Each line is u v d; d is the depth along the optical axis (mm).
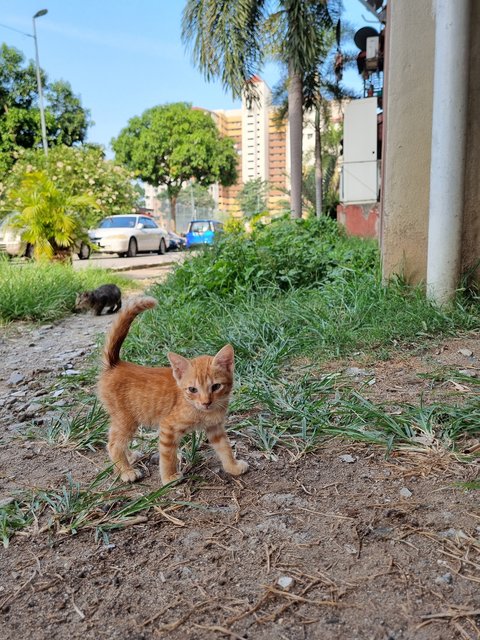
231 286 8250
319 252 9297
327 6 18266
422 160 6406
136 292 11852
